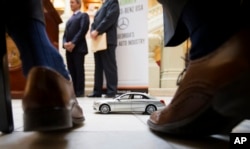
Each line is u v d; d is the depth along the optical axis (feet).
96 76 9.74
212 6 1.44
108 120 2.94
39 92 1.49
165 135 1.90
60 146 1.56
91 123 2.64
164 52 13.28
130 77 9.80
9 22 1.76
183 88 1.63
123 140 1.74
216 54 1.38
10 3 1.73
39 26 1.80
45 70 1.53
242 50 1.26
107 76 9.29
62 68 1.83
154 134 1.96
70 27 9.96
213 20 1.43
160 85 13.30
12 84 7.32
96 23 9.50
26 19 1.75
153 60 13.43
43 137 1.84
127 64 9.83
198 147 1.56
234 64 1.26
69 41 9.96
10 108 2.02
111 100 4.07
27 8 1.75
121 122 2.74
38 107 1.49
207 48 1.45
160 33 13.76
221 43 1.38
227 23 1.37
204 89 1.42
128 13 9.77
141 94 4.09
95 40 9.18
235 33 1.33
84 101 6.79
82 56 9.81
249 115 1.29
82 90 9.89
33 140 1.73
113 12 9.07
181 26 1.82
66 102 1.60
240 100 1.24
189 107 1.56
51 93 1.51
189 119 1.57
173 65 13.12
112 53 9.26
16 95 7.34
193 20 1.56
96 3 16.35
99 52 9.46
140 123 2.65
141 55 9.64
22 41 1.76
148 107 3.92
